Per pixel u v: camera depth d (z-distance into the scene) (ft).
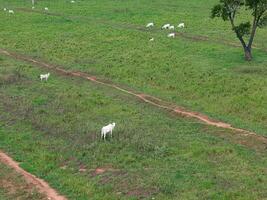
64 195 85.92
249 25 170.19
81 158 100.12
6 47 208.23
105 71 169.07
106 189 86.53
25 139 112.06
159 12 261.24
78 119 122.72
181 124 121.08
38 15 260.62
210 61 172.35
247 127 118.83
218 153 100.53
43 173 94.48
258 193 82.17
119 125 116.78
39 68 176.14
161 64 170.71
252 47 190.70
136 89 151.23
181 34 215.31
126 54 185.88
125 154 100.89
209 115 128.26
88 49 196.65
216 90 144.46
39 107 132.67
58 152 103.76
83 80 161.38
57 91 146.61
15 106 133.69
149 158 98.84
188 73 159.53
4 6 291.99
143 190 85.25
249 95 137.69
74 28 231.71
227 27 224.12
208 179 87.92
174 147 104.06
